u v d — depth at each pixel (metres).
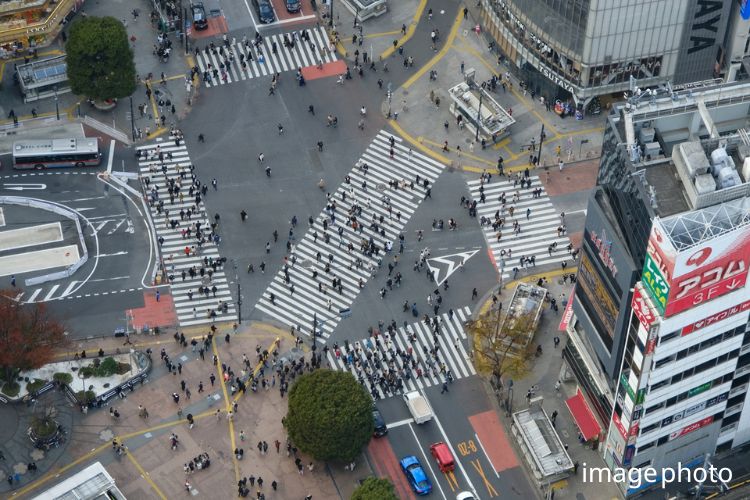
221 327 197.88
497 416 188.12
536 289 199.38
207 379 191.88
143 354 193.25
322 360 194.25
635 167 159.38
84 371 190.38
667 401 169.88
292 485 180.50
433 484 181.00
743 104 166.25
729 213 153.88
